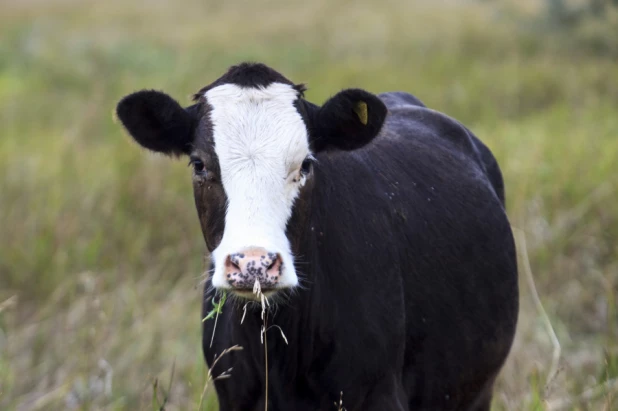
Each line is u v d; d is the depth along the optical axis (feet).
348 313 28.73
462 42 128.77
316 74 110.73
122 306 48.49
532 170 61.82
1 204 60.54
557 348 40.75
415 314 31.07
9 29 163.53
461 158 35.29
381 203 30.63
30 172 66.74
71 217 58.49
